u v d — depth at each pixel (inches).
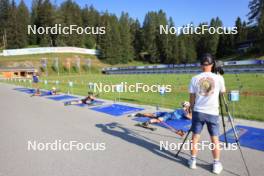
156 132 260.8
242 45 2864.2
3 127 296.5
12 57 2810.0
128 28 3560.5
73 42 3221.0
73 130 274.2
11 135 259.9
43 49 2982.3
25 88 952.9
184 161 183.8
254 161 179.5
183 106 321.4
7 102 532.7
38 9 3287.4
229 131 255.0
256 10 2623.0
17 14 3233.3
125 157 193.2
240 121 300.0
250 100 479.2
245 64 1619.1
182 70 2068.2
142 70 2372.0
